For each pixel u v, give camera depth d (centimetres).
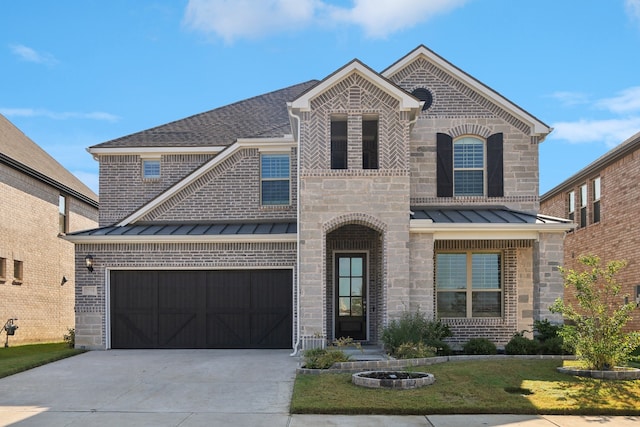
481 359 1309
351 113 1480
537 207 1722
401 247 1452
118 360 1401
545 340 1408
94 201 2736
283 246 1602
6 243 1992
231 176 1792
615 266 1216
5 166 2002
